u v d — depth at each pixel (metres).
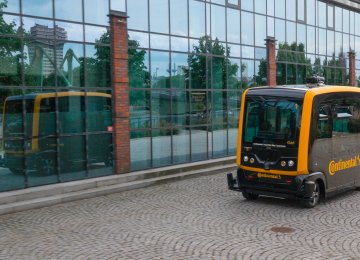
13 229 9.08
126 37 14.12
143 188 13.57
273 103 11.12
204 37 17.28
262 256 7.25
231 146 18.66
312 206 10.82
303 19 22.91
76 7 12.90
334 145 11.58
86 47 13.16
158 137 15.43
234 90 18.73
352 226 9.08
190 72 16.69
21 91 11.62
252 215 10.07
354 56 27.44
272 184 11.06
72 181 12.69
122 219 9.80
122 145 13.93
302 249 7.61
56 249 7.71
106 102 13.67
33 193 11.31
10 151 11.38
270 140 11.05
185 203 11.39
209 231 8.76
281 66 21.34
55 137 12.35
